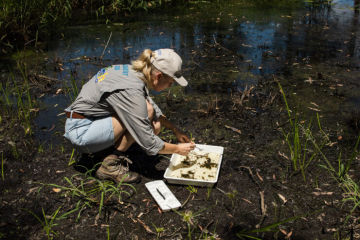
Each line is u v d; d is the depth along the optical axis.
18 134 3.55
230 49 5.75
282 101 4.18
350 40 6.15
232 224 2.55
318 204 2.73
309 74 4.87
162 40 6.14
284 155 3.27
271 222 2.57
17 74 4.83
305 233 2.48
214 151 3.27
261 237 2.44
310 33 6.52
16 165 3.12
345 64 5.17
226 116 3.90
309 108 4.02
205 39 6.19
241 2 8.70
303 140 3.48
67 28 6.67
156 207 2.71
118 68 2.68
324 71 4.96
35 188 2.87
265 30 6.68
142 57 2.61
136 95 2.55
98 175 2.93
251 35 6.41
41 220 2.57
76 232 2.48
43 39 6.12
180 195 2.82
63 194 2.82
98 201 2.74
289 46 5.89
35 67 5.03
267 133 3.60
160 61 2.58
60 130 3.65
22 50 5.64
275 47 5.84
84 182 2.94
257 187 2.90
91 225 2.54
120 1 7.63
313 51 5.68
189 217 2.59
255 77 4.79
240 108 3.98
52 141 3.47
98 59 5.33
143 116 2.58
